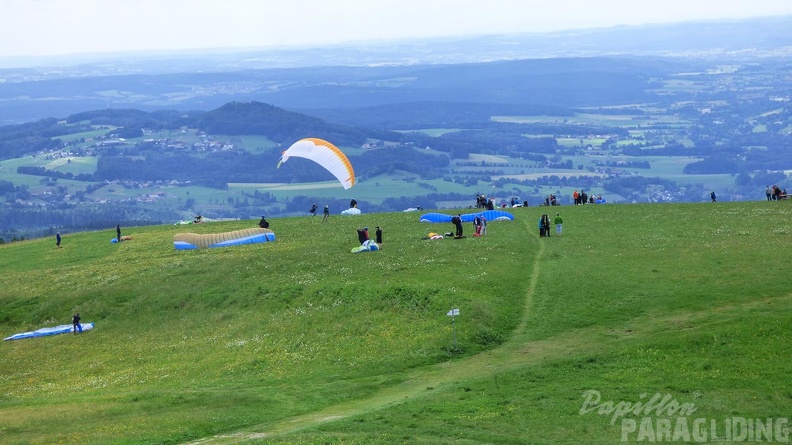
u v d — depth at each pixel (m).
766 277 55.97
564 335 50.03
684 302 52.84
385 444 34.31
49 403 47.88
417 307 56.62
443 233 82.94
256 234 89.75
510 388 41.53
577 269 62.00
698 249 65.81
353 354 51.00
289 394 44.78
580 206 98.81
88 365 59.00
